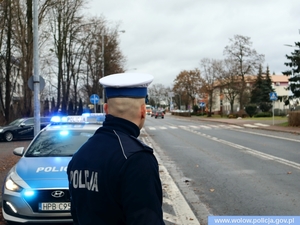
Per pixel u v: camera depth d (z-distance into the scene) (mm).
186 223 5957
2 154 14844
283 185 8625
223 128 33469
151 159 1964
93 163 2012
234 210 6629
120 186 1904
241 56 58438
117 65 55031
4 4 30172
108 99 2227
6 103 34156
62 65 42312
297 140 20078
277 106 86875
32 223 5461
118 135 2080
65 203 5449
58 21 39188
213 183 9008
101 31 51406
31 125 23453
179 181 9336
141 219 1814
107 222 1937
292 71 38875
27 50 30906
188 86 83500
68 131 7559
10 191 5590
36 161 6363
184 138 23078
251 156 13812
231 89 61625
